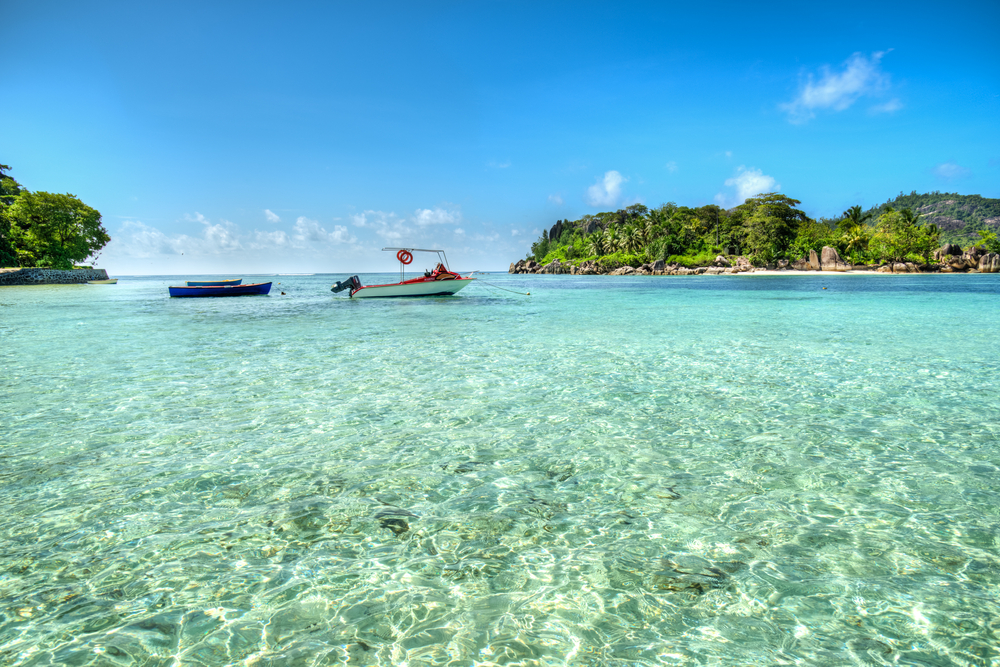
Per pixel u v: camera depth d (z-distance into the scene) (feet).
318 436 17.78
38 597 9.12
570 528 11.45
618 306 78.43
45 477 14.34
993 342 38.24
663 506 12.47
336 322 57.06
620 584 9.39
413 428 18.61
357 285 98.78
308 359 32.96
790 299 93.04
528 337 42.83
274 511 12.33
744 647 7.76
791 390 23.77
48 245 211.61
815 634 8.02
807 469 14.61
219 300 102.83
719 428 18.33
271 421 19.54
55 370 29.58
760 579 9.46
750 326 49.90
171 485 13.82
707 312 66.95
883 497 12.82
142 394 23.81
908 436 17.35
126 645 7.88
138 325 55.06
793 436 17.42
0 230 190.19
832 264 286.66
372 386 25.21
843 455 15.66
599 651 7.70
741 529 11.32
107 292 139.44
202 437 17.70
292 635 8.13
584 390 24.08
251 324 55.57
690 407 21.07
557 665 7.42
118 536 11.21
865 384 24.89
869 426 18.43
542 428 18.48
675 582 9.41
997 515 11.82
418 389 24.54
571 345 38.17
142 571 9.91
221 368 30.07
